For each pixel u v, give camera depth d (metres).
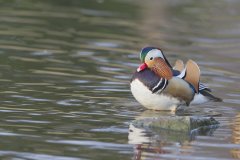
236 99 18.31
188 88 16.86
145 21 30.17
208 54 24.50
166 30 28.61
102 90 18.52
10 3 31.61
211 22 31.05
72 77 19.72
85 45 24.41
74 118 15.67
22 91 17.78
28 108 16.25
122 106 17.08
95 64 21.61
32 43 24.00
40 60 21.58
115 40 25.72
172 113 16.75
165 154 13.41
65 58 22.17
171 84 16.59
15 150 13.18
